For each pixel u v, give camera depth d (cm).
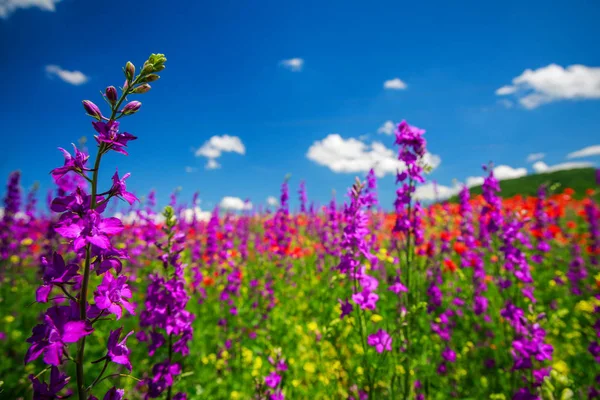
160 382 361
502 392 511
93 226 189
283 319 739
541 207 1014
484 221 707
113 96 200
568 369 538
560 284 923
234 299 836
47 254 741
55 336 177
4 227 901
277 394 411
